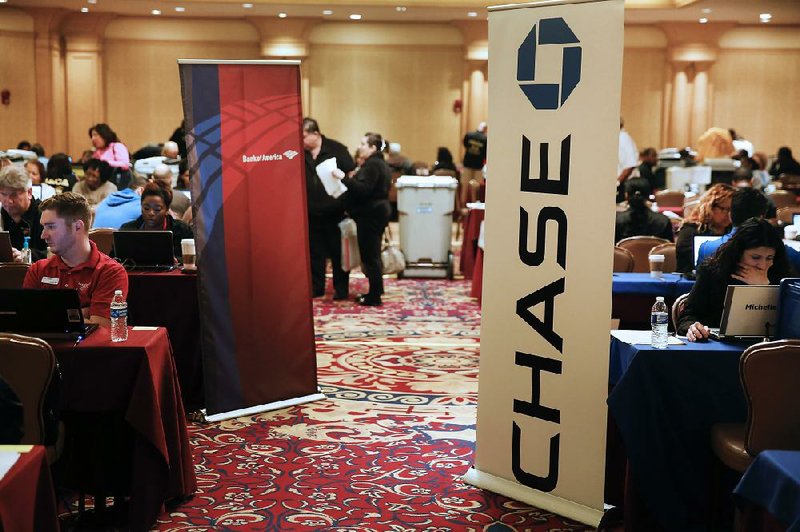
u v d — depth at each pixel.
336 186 9.39
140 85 19.02
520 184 4.20
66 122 18.56
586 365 4.08
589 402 4.09
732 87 19.09
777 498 2.82
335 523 4.09
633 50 18.91
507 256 4.30
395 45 19.16
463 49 19.12
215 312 5.49
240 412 5.61
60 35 18.34
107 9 17.88
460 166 17.94
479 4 16.58
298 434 5.30
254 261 5.62
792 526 2.67
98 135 10.30
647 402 3.95
